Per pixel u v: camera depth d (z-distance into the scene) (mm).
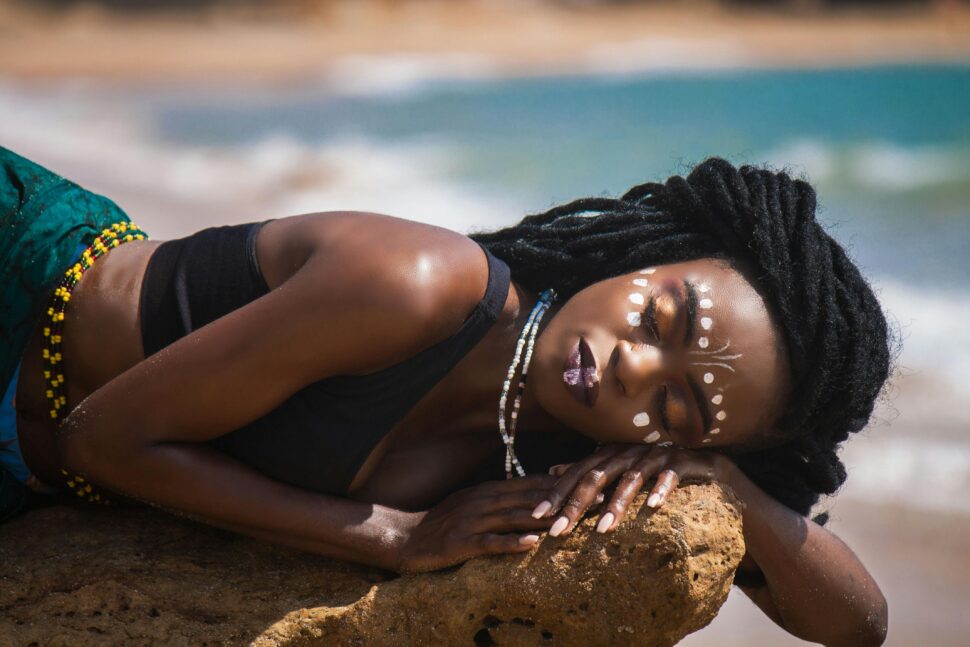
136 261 3104
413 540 2834
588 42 41281
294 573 2957
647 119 21047
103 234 3170
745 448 3043
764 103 23141
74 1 39469
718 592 2691
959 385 7008
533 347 2986
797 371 2854
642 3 48844
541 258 3117
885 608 3174
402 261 2729
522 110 22703
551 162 15938
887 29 43000
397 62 34719
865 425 3178
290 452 2871
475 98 24703
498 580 2730
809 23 45562
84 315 3043
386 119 21109
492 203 12836
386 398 2838
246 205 12320
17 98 23156
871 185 13805
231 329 2734
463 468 3148
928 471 6012
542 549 2732
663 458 2828
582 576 2695
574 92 25859
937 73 28500
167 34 38656
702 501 2746
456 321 2828
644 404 2836
